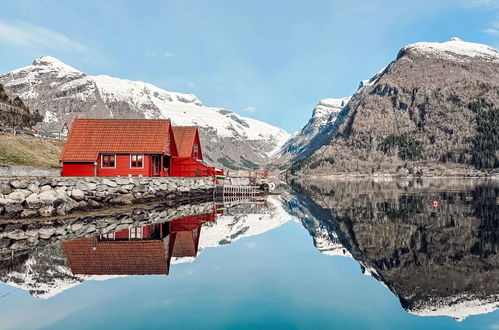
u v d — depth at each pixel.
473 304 12.59
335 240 25.36
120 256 18.45
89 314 10.98
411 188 93.31
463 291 14.08
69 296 12.62
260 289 13.48
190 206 45.47
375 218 37.09
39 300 12.23
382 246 23.14
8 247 20.05
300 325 10.23
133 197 40.31
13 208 28.09
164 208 40.34
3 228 25.02
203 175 60.47
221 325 10.10
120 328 9.91
